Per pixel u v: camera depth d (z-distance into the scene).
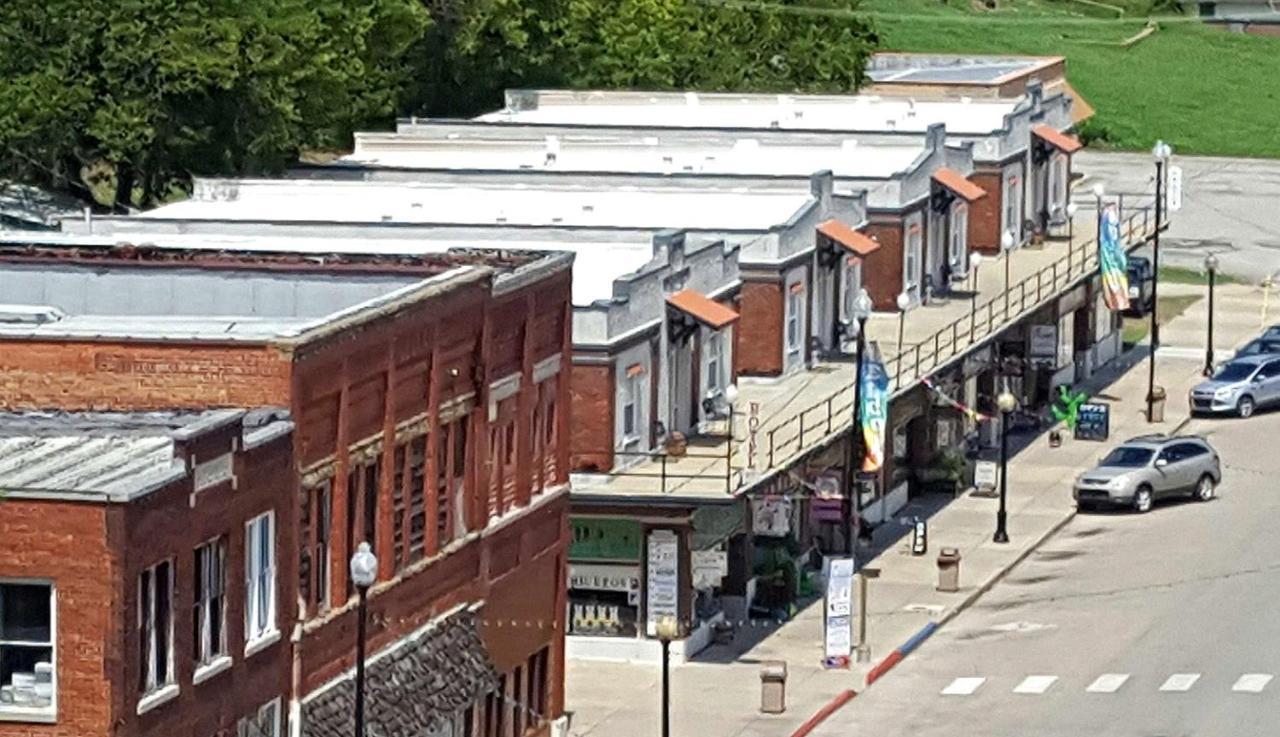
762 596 86.25
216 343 59.75
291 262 69.69
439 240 92.06
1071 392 116.44
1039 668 81.88
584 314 83.31
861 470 90.06
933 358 101.88
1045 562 94.25
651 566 81.12
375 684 63.38
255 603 58.91
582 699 77.69
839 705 78.06
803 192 104.12
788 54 143.00
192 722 56.12
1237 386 115.75
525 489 71.50
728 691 78.88
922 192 110.44
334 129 122.06
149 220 92.81
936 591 89.56
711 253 91.81
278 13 113.56
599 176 105.44
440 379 66.25
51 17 108.06
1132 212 135.12
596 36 140.25
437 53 135.62
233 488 57.25
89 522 53.31
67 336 60.09
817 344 100.94
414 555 65.88
